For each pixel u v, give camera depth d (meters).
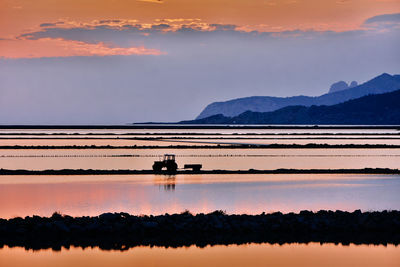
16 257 79.44
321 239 91.31
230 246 86.44
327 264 76.88
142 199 128.62
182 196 133.75
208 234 93.56
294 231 95.62
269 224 96.12
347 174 189.00
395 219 98.81
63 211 111.81
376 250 84.31
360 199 130.75
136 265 76.12
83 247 84.88
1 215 106.69
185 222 95.81
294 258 79.69
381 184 160.38
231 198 130.75
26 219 96.25
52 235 91.62
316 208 117.19
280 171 194.38
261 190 145.88
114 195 135.12
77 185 156.12
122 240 89.25
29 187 151.12
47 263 76.69
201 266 75.69
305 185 157.12
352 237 92.75
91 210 113.19
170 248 84.81
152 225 93.88
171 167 195.25
